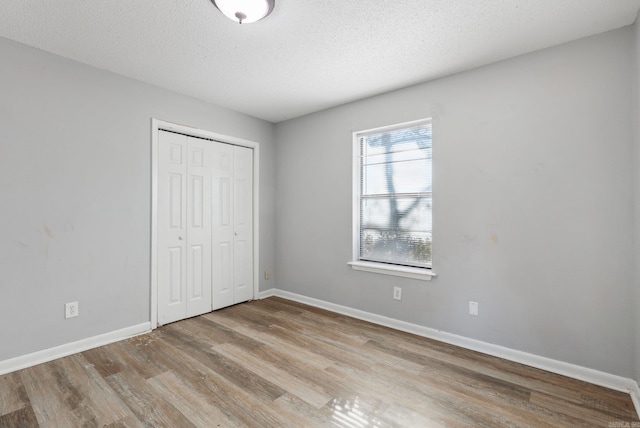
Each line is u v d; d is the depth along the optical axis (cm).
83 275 250
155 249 293
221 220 354
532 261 229
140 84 283
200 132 328
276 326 301
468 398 187
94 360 231
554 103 221
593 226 207
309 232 374
